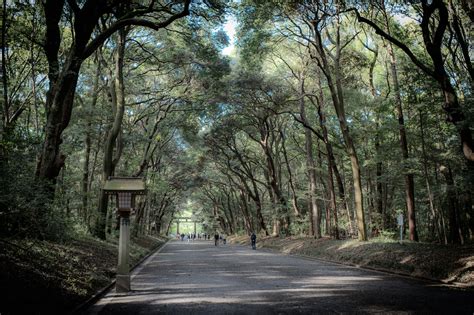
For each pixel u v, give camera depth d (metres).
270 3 22.62
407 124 23.16
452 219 22.56
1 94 18.70
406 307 9.04
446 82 15.02
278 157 45.06
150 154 34.75
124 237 12.34
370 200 34.97
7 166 9.77
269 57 34.62
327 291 11.60
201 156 51.28
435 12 20.28
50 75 14.67
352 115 29.72
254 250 39.22
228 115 37.81
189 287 12.84
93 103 26.39
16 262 9.49
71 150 24.67
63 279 10.30
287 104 33.16
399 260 17.20
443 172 21.44
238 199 63.16
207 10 18.47
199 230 160.88
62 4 14.03
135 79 30.00
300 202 49.72
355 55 27.45
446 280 13.47
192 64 29.58
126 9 18.16
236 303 9.69
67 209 19.25
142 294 11.55
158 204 68.38
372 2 20.36
